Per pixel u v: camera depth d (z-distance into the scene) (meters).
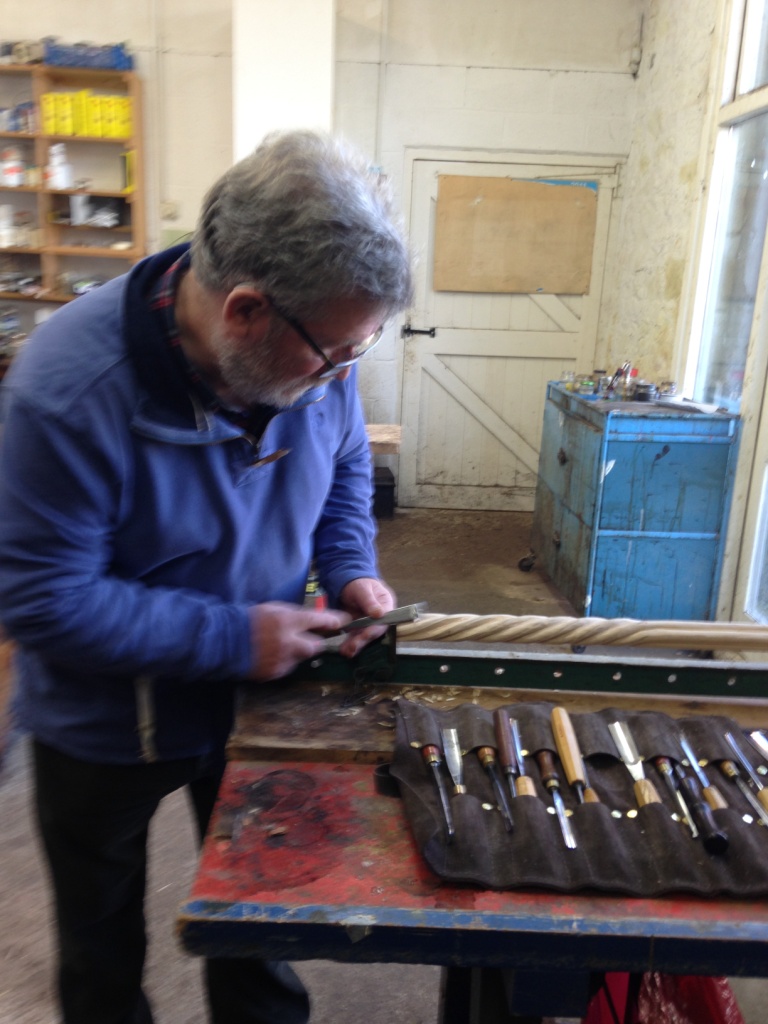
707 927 0.73
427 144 4.59
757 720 1.06
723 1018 1.13
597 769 0.94
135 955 1.28
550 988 0.77
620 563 3.19
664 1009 1.20
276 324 0.80
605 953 0.73
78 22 4.50
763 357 2.99
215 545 1.01
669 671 1.10
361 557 1.21
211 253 0.80
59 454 0.85
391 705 1.05
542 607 3.69
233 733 0.98
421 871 0.79
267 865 0.79
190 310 0.88
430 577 4.02
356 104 4.54
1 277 4.73
